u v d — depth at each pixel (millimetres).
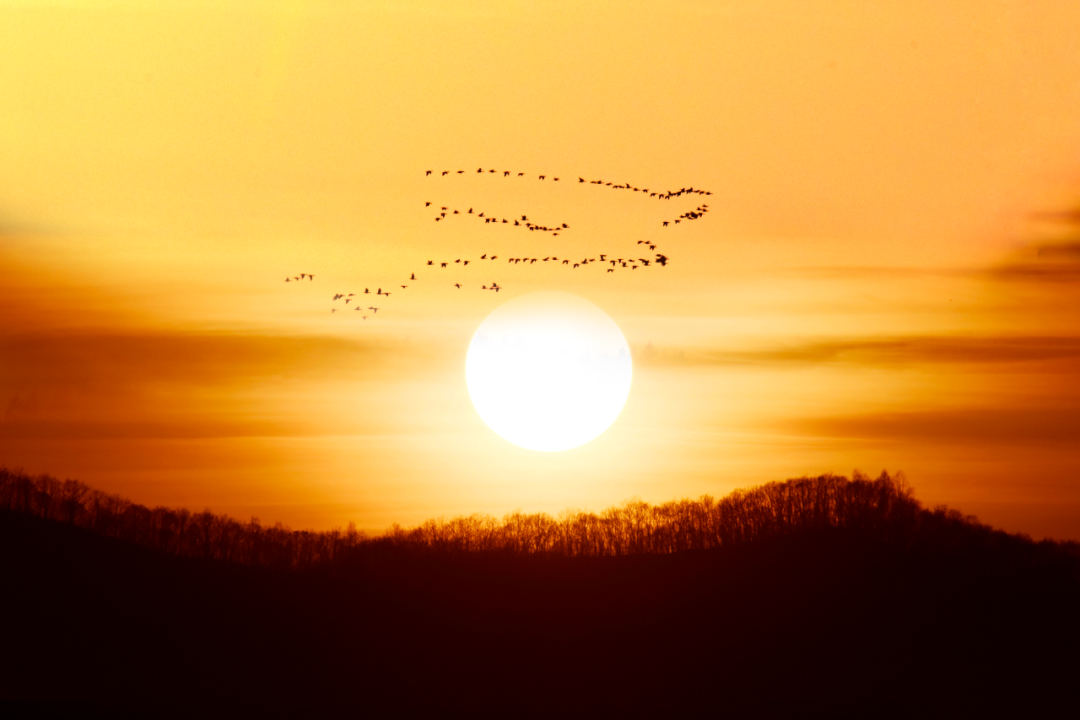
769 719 194625
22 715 180375
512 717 194375
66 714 182500
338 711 193250
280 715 190000
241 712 190125
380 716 191750
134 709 187125
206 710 189750
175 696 194625
